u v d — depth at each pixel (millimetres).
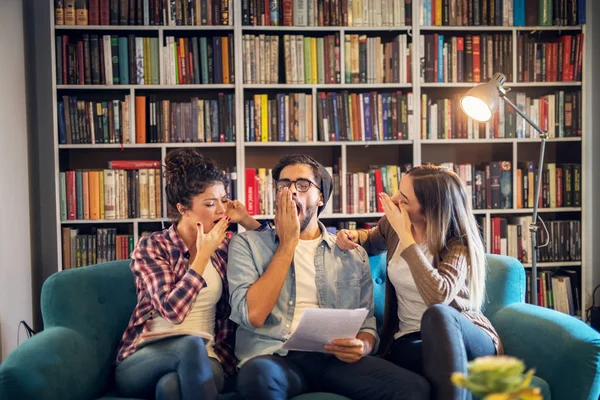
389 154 4094
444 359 1905
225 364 2242
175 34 3779
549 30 3877
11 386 1780
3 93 3598
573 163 3926
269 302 2094
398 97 3764
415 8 3732
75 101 3617
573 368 2068
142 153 3908
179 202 2250
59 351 1956
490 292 2469
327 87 3732
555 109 3869
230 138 3707
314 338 1978
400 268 2262
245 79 3686
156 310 2113
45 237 3910
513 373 954
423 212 2260
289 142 3721
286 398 1927
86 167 3879
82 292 2230
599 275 4020
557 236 3881
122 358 2109
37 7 3859
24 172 3656
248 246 2252
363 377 1973
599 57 4008
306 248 2287
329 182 2406
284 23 3693
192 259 2254
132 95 3635
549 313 2275
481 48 3809
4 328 3648
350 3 3715
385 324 2352
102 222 3645
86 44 3607
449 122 3812
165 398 1828
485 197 3852
